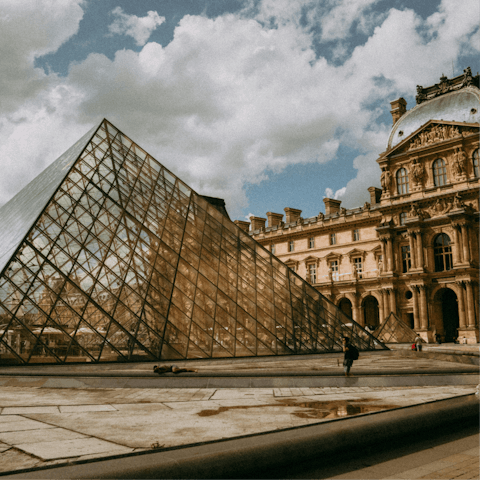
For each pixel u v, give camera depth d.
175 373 21.11
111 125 43.25
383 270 88.56
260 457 7.59
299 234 108.31
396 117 97.56
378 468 8.27
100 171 37.03
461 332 76.00
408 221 83.75
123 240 32.53
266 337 33.44
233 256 37.78
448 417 11.19
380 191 102.94
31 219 30.48
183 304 31.19
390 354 42.00
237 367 26.56
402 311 85.44
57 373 20.80
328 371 21.83
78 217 31.98
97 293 28.53
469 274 76.06
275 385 19.23
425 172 85.00
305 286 40.78
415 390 17.95
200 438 8.81
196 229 37.81
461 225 77.62
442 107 86.56
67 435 9.24
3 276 26.42
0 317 25.19
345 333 40.41
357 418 10.31
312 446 8.30
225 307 33.16
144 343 27.80
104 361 26.06
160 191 39.47
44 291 26.84
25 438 8.94
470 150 79.69
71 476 6.31
